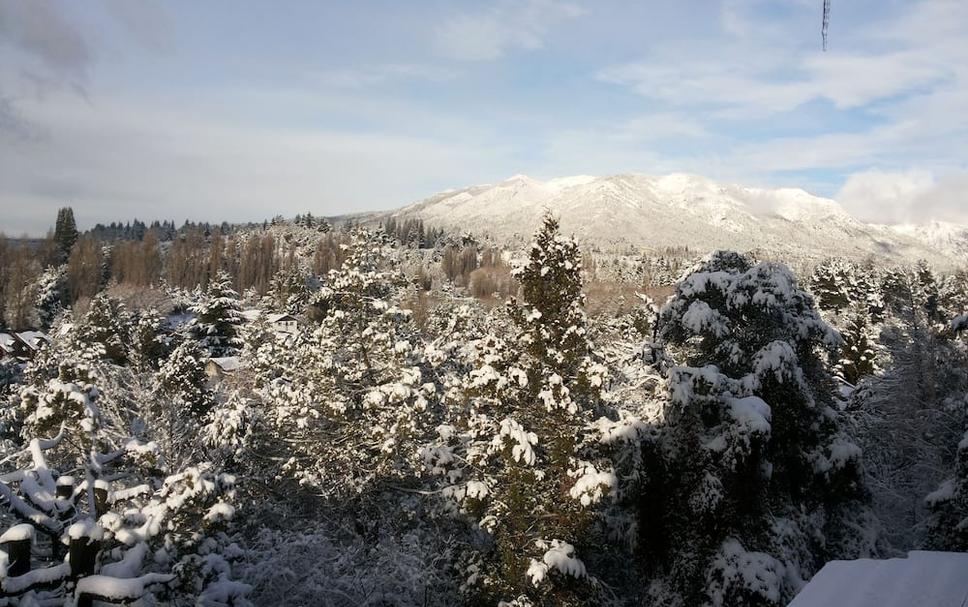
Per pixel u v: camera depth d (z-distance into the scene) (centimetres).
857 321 4022
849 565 657
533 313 1502
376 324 1978
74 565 699
